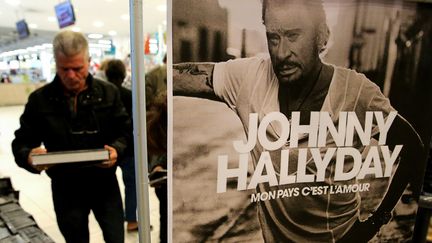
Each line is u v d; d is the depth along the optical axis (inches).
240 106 32.6
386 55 36.4
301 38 33.3
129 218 106.6
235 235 34.7
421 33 37.0
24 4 306.7
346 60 35.2
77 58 54.9
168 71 30.0
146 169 31.5
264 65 32.7
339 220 38.4
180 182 32.1
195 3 29.7
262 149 34.1
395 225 40.8
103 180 61.5
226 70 31.5
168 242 32.9
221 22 30.7
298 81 34.0
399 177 39.7
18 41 525.0
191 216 33.0
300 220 37.0
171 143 31.3
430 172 48.1
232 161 33.3
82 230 61.8
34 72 516.4
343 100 35.8
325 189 37.3
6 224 67.1
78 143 59.3
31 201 132.2
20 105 466.0
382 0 35.2
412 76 37.6
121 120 63.1
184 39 29.9
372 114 37.1
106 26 418.6
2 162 186.9
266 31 32.2
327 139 36.2
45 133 58.7
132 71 30.1
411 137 39.1
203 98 31.3
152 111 46.6
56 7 240.2
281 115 34.1
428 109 39.0
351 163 37.6
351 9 34.4
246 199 34.5
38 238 62.9
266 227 35.8
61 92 57.6
